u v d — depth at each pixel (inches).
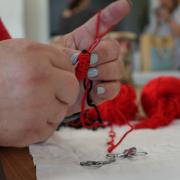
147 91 22.8
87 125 19.4
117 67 15.0
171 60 58.2
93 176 10.2
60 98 11.0
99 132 18.2
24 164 12.0
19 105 10.0
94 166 11.2
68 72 11.2
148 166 11.1
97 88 14.8
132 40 42.8
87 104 15.1
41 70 10.0
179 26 58.3
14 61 9.9
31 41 10.5
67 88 10.9
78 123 19.1
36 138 11.0
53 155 12.9
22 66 9.8
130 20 57.5
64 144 14.9
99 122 18.8
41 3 57.4
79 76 13.1
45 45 10.8
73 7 57.1
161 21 58.7
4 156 13.1
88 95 14.6
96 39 14.9
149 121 19.3
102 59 14.3
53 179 10.0
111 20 15.0
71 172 10.6
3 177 10.5
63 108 11.2
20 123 10.3
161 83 22.4
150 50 57.6
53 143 14.9
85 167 11.1
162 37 57.8
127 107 21.5
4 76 9.8
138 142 14.9
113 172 10.5
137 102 24.2
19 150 13.8
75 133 17.9
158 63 57.7
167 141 15.0
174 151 13.2
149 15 58.4
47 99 10.3
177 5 58.4
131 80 42.1
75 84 11.1
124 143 14.8
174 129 18.6
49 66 10.3
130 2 14.7
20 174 10.9
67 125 19.6
